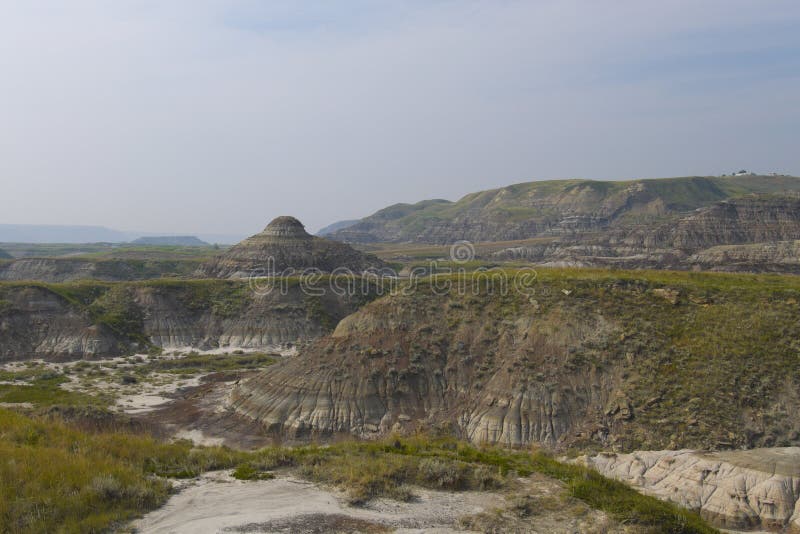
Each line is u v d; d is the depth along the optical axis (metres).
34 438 24.44
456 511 20.05
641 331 55.97
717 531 20.72
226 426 60.00
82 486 19.20
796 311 54.41
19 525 16.47
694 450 41.12
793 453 36.56
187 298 125.94
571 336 57.00
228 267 163.38
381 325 65.25
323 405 57.44
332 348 64.06
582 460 42.47
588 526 19.30
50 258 194.88
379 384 58.81
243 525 17.64
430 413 56.44
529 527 19.00
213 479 22.75
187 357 105.06
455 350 61.16
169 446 26.52
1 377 83.38
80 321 108.50
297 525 17.89
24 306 106.69
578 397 51.81
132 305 119.69
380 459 25.14
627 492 22.80
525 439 49.69
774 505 33.03
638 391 50.09
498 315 63.12
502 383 55.03
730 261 137.88
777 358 49.44
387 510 19.78
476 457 26.89
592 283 63.88
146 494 19.59
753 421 44.91
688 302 58.69
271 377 65.06
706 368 50.16
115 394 76.56
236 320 121.81
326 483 22.50
